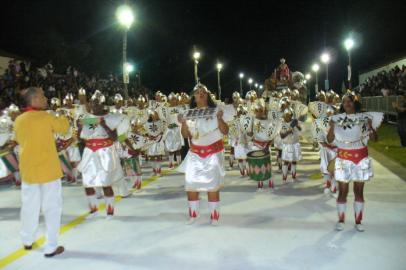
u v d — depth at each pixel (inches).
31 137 226.4
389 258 212.1
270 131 352.5
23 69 920.3
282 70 745.0
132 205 326.3
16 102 740.7
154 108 470.6
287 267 205.6
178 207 315.9
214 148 266.4
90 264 217.8
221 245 235.5
